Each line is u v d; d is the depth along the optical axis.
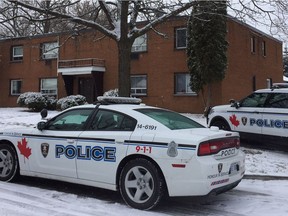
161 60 24.08
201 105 22.56
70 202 6.13
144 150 5.77
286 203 6.33
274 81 30.72
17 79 31.91
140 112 6.29
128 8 13.16
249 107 11.18
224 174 5.71
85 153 6.34
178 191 5.52
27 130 7.18
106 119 6.41
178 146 5.55
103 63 26.64
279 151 11.05
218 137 5.81
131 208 5.85
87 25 12.51
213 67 19.94
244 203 6.32
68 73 27.28
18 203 5.96
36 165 6.94
